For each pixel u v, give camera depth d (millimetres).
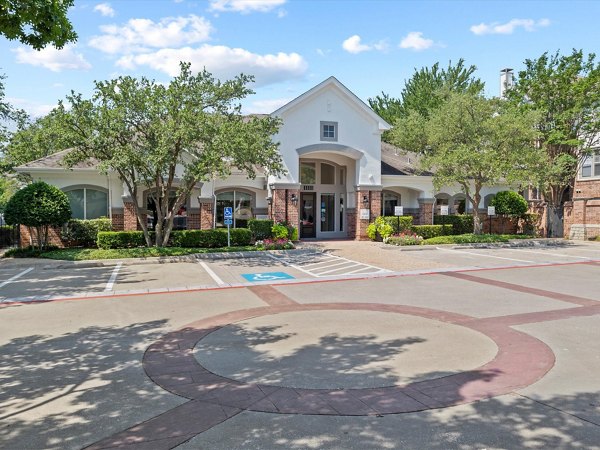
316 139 24031
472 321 8844
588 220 27391
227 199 23891
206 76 18250
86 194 21531
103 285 12984
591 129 25984
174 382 5875
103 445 4336
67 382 5918
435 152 25234
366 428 4598
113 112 16938
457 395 5355
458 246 22719
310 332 8133
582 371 6109
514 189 28906
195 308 10203
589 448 4191
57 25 6648
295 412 4969
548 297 11148
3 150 29969
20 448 4309
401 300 10922
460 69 39812
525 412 4910
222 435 4492
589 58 26000
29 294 11758
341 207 27141
